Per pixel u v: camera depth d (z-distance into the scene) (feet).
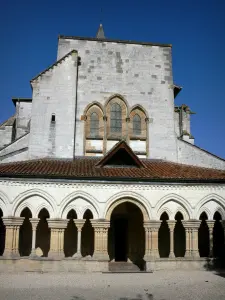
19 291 55.42
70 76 102.32
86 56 107.55
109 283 63.10
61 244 76.13
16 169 79.41
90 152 101.45
